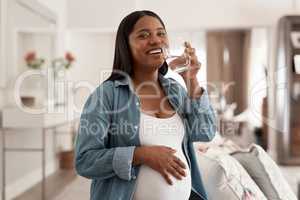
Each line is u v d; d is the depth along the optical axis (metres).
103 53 5.36
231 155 1.78
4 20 3.38
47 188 3.75
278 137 4.81
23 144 3.85
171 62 1.13
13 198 3.47
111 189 1.00
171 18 5.16
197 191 1.15
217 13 5.15
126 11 5.12
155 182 1.00
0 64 3.32
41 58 4.14
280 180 1.72
